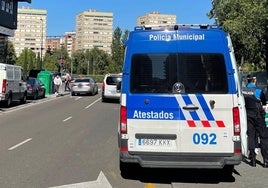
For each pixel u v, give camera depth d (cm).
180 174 881
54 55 11550
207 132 762
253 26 2789
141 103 769
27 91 3092
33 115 2059
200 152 761
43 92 3431
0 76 2406
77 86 3797
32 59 10938
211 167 761
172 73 769
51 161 980
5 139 1303
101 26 15975
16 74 2641
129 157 769
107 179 822
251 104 968
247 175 878
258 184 796
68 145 1207
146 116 768
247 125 968
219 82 764
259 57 3769
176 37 774
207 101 761
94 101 3081
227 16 3409
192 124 762
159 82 770
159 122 766
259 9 2669
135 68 777
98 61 13000
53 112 2227
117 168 919
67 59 12294
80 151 1115
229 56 768
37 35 12412
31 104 2750
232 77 765
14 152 1088
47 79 3903
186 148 763
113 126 1667
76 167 920
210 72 766
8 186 754
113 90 2994
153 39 778
